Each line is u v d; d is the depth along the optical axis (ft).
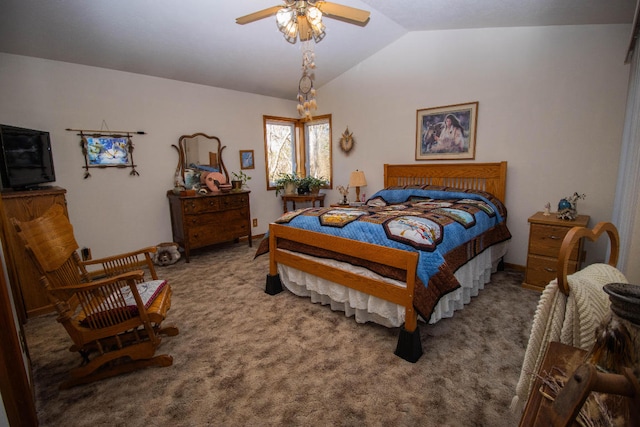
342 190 15.75
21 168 8.85
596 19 9.00
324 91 16.79
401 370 6.19
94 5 8.36
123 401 5.58
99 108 11.50
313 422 5.03
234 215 14.57
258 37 11.25
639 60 6.05
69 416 5.27
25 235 5.34
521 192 11.29
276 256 9.67
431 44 12.68
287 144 18.28
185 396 5.66
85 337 5.86
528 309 8.53
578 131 10.00
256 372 6.24
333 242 7.91
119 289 6.03
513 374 6.01
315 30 7.16
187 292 10.11
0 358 4.27
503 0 8.86
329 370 6.24
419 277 6.40
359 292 7.68
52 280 5.66
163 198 13.50
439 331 7.54
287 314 8.52
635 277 4.43
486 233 9.75
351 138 16.01
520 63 10.78
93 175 11.57
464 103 12.13
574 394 1.55
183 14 9.38
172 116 13.44
